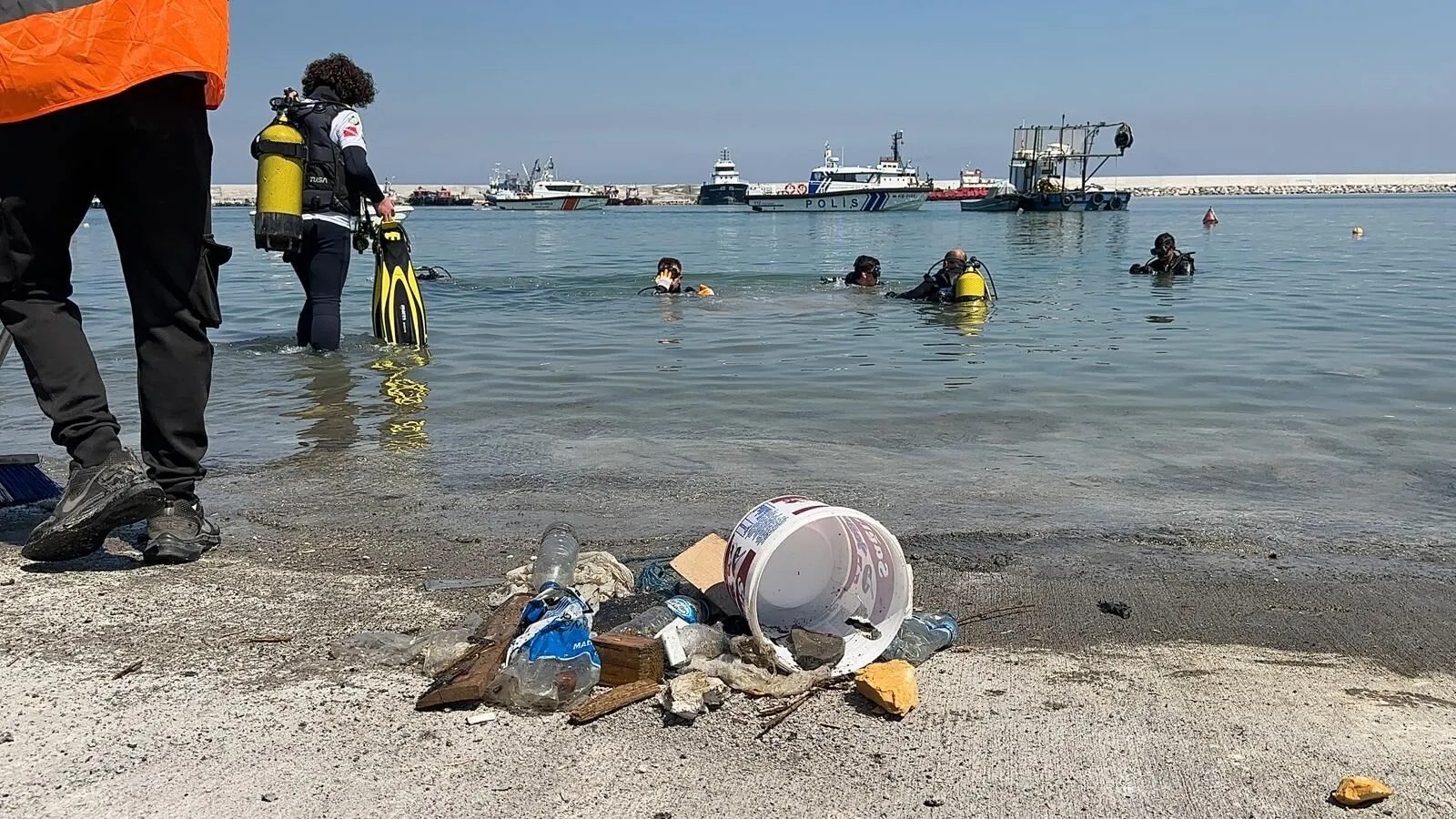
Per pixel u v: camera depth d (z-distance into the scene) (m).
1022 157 65.69
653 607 2.81
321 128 8.31
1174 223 43.06
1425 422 6.12
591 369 8.07
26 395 6.79
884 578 2.76
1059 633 2.92
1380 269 18.22
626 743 2.23
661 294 14.41
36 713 2.32
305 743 2.21
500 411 6.37
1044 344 9.45
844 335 10.12
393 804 1.99
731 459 5.18
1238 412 6.42
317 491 4.46
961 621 3.02
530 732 2.27
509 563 3.46
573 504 4.30
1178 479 4.85
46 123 2.96
